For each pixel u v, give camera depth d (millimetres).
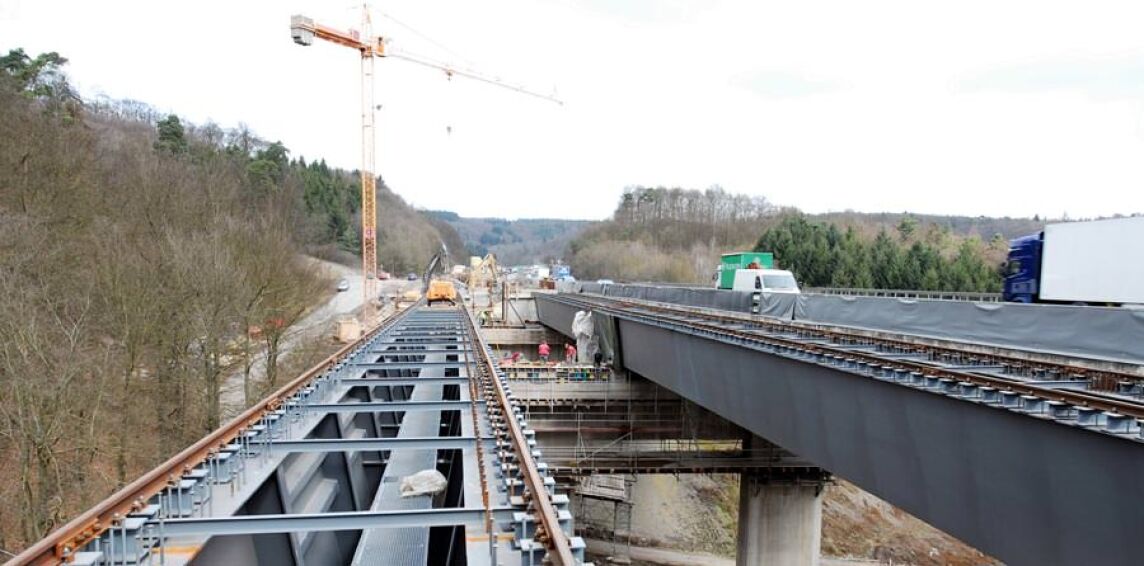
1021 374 13891
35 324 23766
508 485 8539
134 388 32031
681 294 41344
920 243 101188
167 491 7949
